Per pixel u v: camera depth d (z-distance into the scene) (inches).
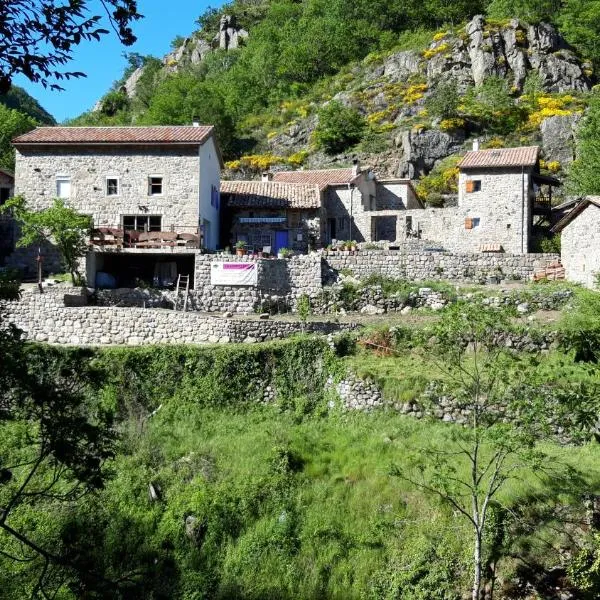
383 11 4156.0
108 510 751.7
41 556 674.8
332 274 1325.0
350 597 676.1
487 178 1654.8
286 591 682.8
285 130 3061.0
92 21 351.3
